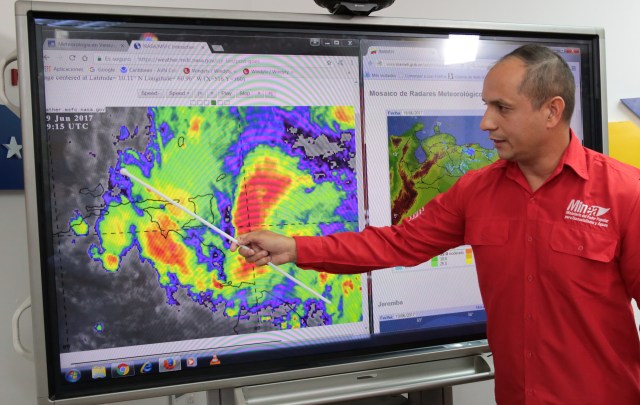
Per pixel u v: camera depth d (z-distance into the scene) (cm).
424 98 163
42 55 135
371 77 158
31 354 150
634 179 121
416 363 160
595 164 126
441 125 166
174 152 143
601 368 123
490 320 136
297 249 137
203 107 145
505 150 124
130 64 140
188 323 144
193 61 144
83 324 137
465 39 167
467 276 167
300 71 152
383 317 159
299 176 152
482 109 170
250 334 148
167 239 143
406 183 162
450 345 164
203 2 201
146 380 141
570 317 123
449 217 141
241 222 148
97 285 138
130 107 140
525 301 127
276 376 147
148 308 141
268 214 150
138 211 141
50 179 135
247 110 148
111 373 139
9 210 176
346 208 156
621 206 119
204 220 136
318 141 154
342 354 155
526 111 118
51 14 135
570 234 122
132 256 140
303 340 152
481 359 165
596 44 176
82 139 137
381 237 142
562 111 120
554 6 234
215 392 151
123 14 138
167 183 143
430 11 220
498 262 131
